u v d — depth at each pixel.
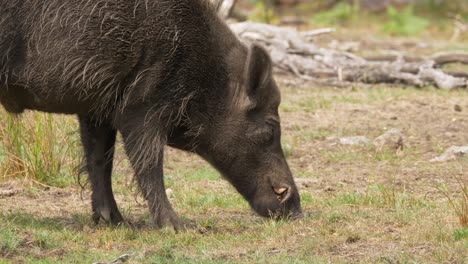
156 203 30.31
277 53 59.91
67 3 28.61
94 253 28.20
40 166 37.56
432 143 45.38
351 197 34.88
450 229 29.56
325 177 39.72
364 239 29.19
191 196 35.75
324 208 34.00
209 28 30.16
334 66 59.69
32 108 30.31
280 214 31.09
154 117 29.78
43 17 28.58
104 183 31.66
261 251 28.12
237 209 34.47
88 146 31.55
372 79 59.03
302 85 58.09
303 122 49.34
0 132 39.69
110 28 28.70
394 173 39.94
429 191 36.59
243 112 30.66
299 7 97.88
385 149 44.25
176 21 29.42
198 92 30.12
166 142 30.50
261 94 30.58
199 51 29.88
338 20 93.31
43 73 28.88
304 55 60.84
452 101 54.12
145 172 30.11
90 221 32.00
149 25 29.09
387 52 71.06
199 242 29.28
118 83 29.31
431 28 92.00
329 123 49.19
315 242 28.64
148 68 29.31
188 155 43.47
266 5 87.38
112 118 30.16
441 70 59.81
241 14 60.88
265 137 30.89
